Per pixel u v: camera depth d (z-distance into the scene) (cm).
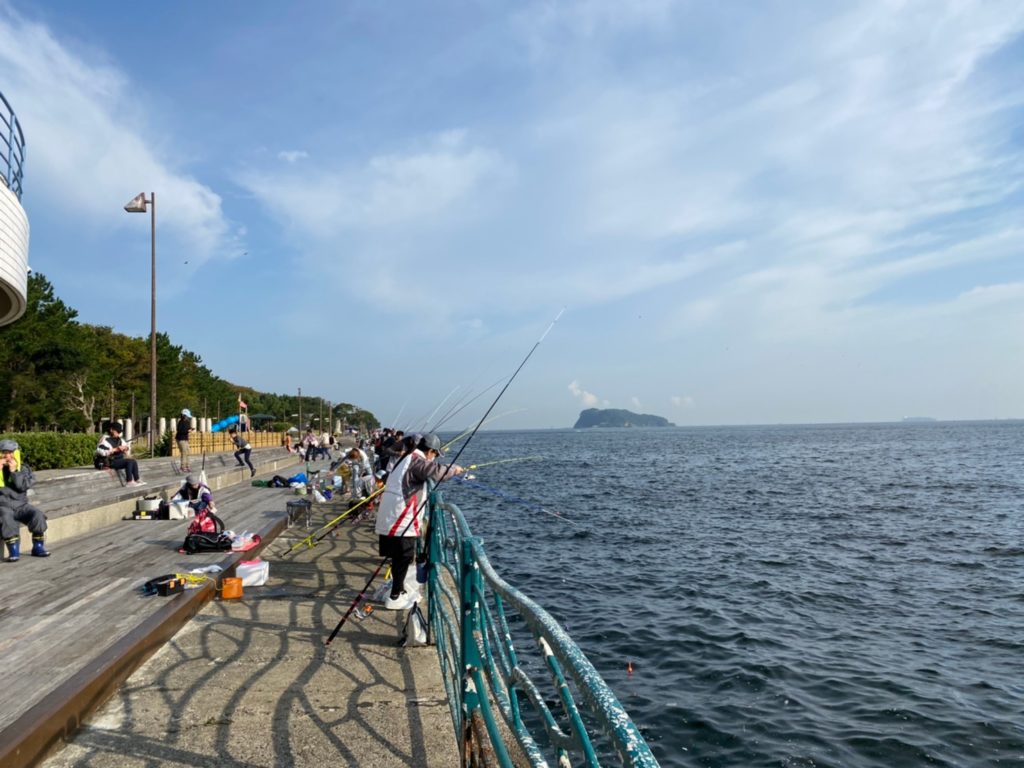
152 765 342
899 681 773
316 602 655
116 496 1174
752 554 1522
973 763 602
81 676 407
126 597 617
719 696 734
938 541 1689
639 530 1856
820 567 1387
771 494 2856
